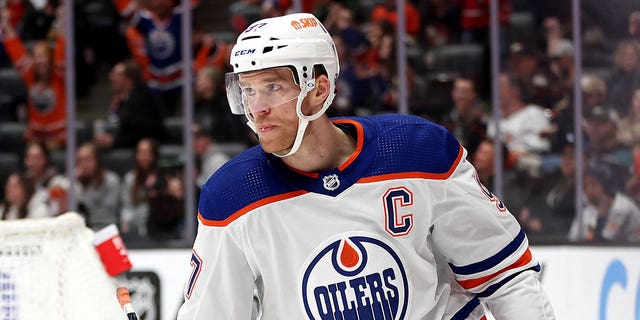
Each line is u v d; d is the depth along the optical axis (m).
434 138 4.20
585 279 8.75
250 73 3.95
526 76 10.23
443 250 4.38
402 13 10.02
